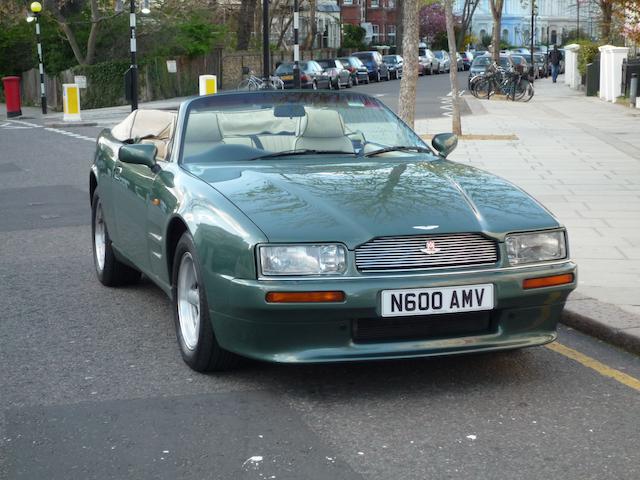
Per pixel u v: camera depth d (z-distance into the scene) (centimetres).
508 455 402
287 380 507
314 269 456
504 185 538
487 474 382
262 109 617
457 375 514
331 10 8319
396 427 436
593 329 594
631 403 470
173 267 543
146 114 743
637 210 1029
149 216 590
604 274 728
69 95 2909
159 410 462
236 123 604
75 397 484
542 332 495
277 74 4372
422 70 6644
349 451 408
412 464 393
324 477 380
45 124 2833
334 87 4750
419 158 595
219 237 477
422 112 2884
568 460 396
